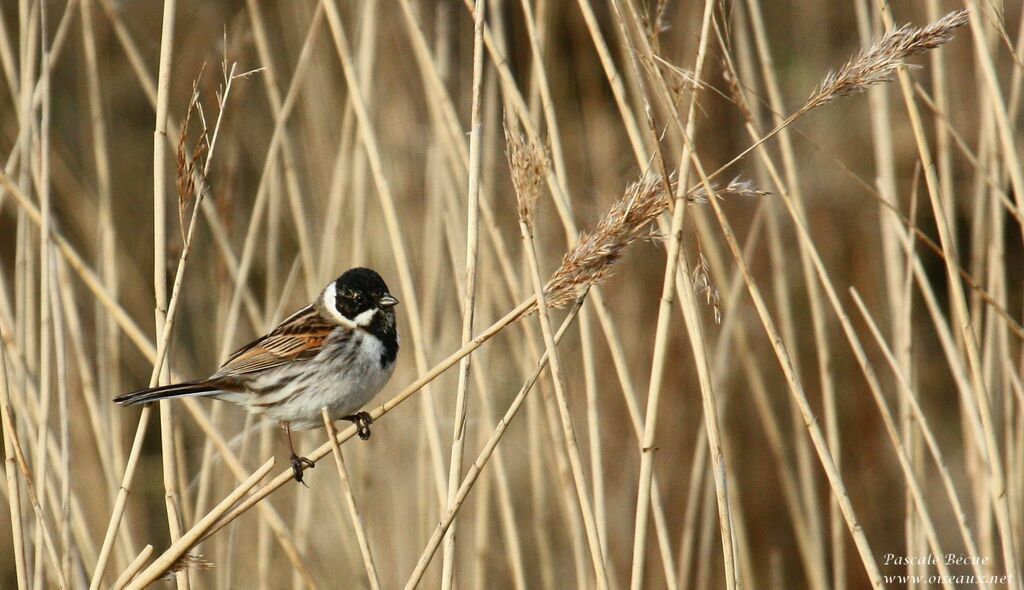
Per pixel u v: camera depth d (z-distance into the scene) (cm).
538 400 1075
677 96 738
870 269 1512
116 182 1534
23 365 948
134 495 1387
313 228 1320
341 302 950
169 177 1205
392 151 1287
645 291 1430
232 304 1052
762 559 1402
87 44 1051
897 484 1457
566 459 995
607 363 1389
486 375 1061
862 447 1462
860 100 1548
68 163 1514
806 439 1095
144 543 1362
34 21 994
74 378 1235
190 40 1525
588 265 707
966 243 1568
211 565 724
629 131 816
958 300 818
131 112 1559
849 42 1552
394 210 930
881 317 1509
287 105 1066
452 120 953
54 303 864
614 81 821
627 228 706
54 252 873
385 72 1322
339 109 1395
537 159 706
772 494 1418
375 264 1242
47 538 785
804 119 1521
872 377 840
